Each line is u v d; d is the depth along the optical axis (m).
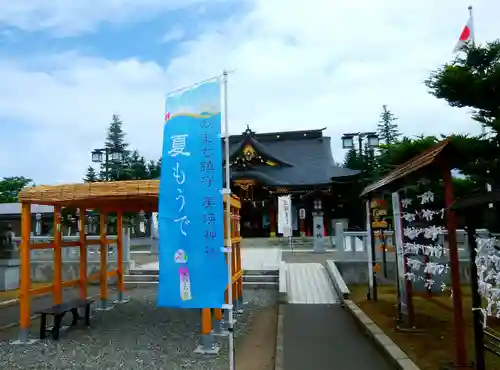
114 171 43.62
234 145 45.84
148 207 11.20
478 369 5.21
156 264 18.61
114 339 8.38
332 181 34.50
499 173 7.11
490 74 6.77
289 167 40.81
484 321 5.22
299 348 7.46
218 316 8.59
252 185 35.91
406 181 7.79
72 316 10.63
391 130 52.22
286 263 17.56
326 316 10.16
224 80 6.15
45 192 8.38
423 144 9.82
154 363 6.82
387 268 14.78
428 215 7.93
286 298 11.95
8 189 50.50
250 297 12.96
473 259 5.25
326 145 45.06
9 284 15.42
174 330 9.11
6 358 7.25
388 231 14.77
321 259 19.53
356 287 14.45
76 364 6.86
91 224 28.36
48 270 17.19
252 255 21.48
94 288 15.40
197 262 5.95
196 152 6.15
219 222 5.95
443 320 8.93
